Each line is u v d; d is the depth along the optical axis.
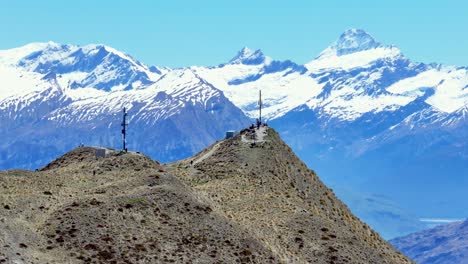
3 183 189.12
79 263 161.88
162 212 185.12
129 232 174.75
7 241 159.38
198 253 176.00
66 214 175.38
